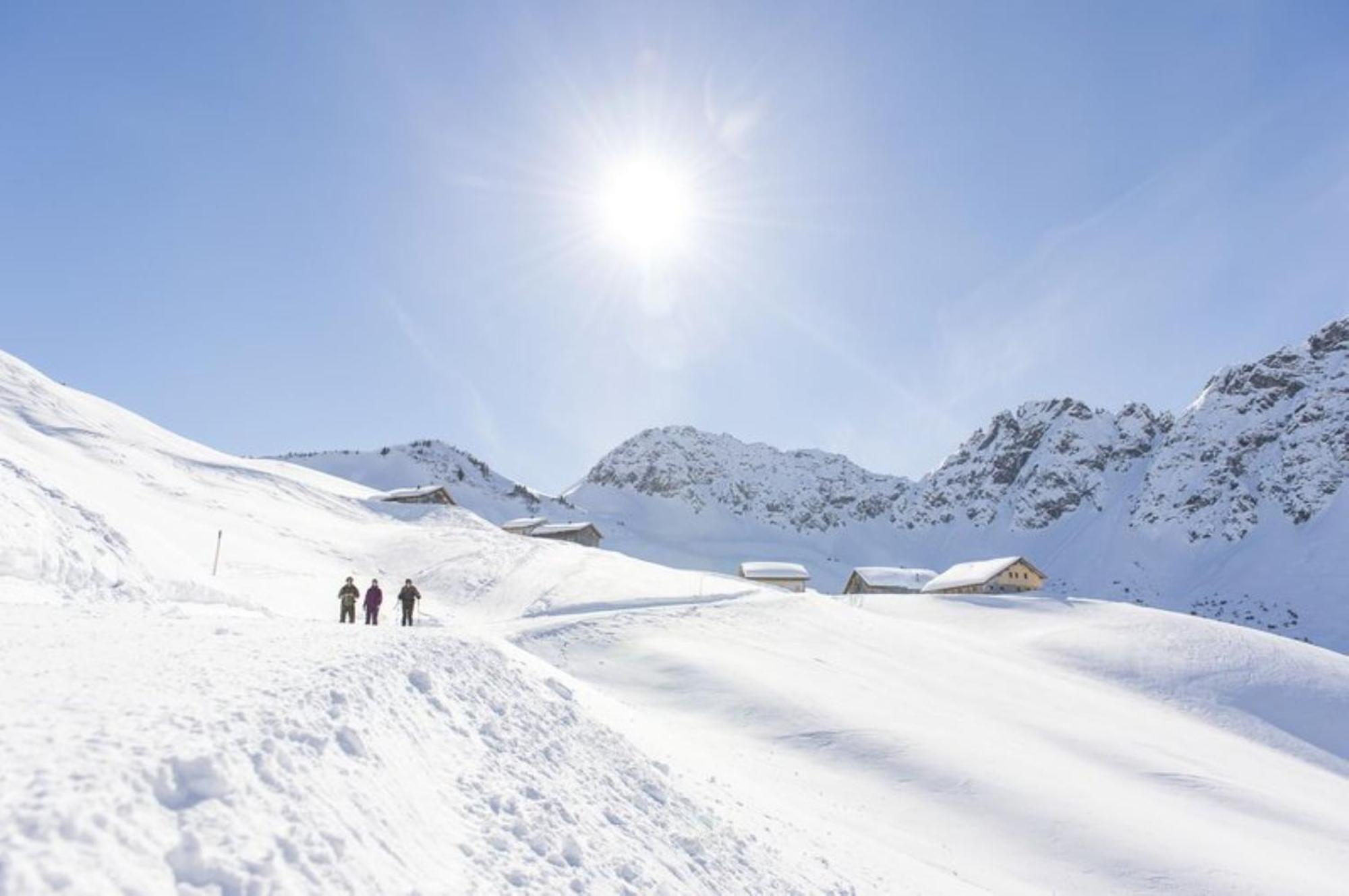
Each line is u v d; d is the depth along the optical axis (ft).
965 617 265.13
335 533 239.71
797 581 422.41
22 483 77.56
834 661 150.51
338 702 29.50
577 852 30.07
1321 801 126.21
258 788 20.97
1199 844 82.02
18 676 24.26
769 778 78.54
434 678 40.63
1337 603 598.34
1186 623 244.22
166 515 176.45
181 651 32.24
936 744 100.48
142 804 17.89
